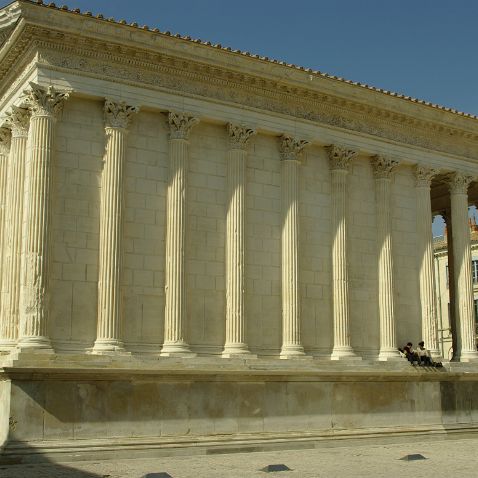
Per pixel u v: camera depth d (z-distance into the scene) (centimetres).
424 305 4684
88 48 3669
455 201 5006
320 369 3981
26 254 3412
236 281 3922
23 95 3638
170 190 3822
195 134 3991
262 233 4134
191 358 3656
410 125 4800
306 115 4356
